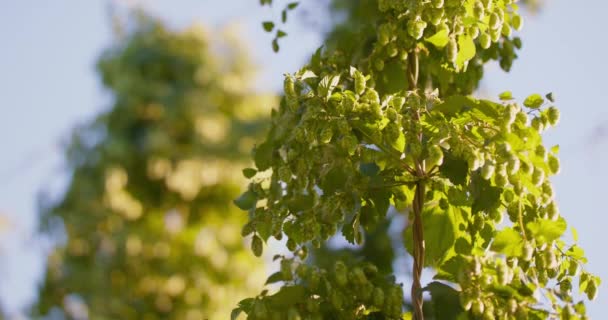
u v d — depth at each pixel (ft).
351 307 7.14
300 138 7.07
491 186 6.91
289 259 7.22
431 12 7.25
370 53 8.64
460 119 6.95
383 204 7.48
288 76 7.12
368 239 15.80
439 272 7.18
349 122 6.95
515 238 6.57
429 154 6.80
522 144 6.58
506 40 8.92
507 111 6.58
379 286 7.18
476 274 6.50
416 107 6.93
